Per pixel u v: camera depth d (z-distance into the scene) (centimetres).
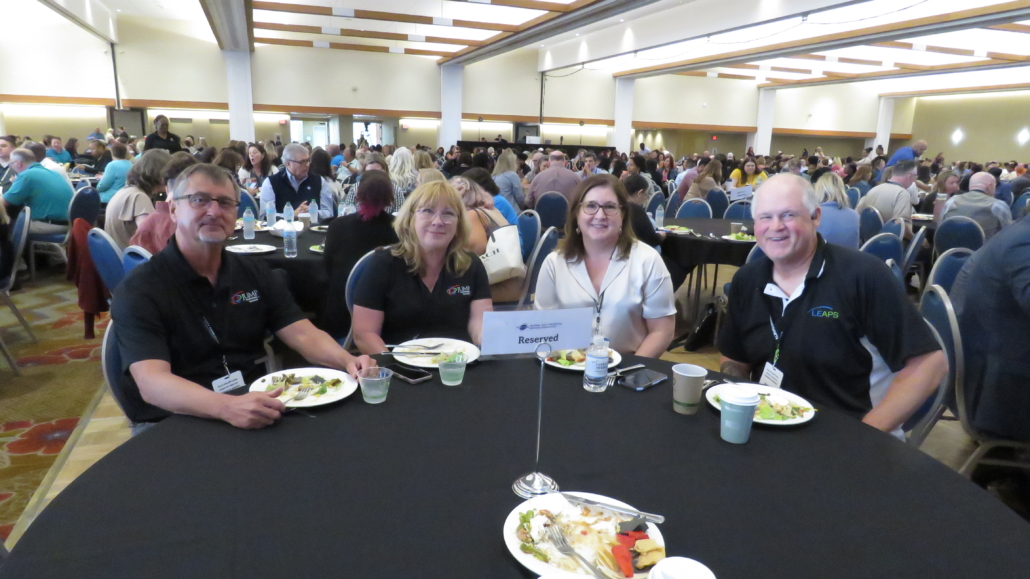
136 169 349
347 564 78
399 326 194
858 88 1930
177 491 95
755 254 333
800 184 161
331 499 93
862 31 952
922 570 81
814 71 1590
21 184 457
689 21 1075
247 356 170
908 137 2034
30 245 470
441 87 1559
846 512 94
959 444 258
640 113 1767
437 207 184
